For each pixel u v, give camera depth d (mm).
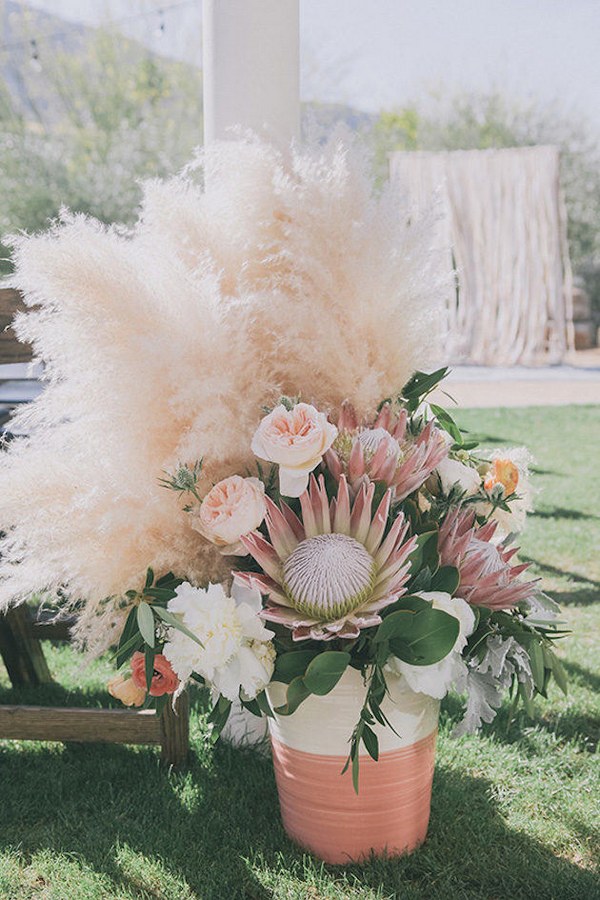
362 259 1777
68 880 1941
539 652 1792
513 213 13820
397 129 20859
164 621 1746
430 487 1959
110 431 1760
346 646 1715
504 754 2434
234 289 1890
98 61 18766
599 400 10320
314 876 1904
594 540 4645
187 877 1935
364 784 1871
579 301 17203
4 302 2203
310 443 1674
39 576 1824
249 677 1665
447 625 1624
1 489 1745
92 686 2883
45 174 16594
